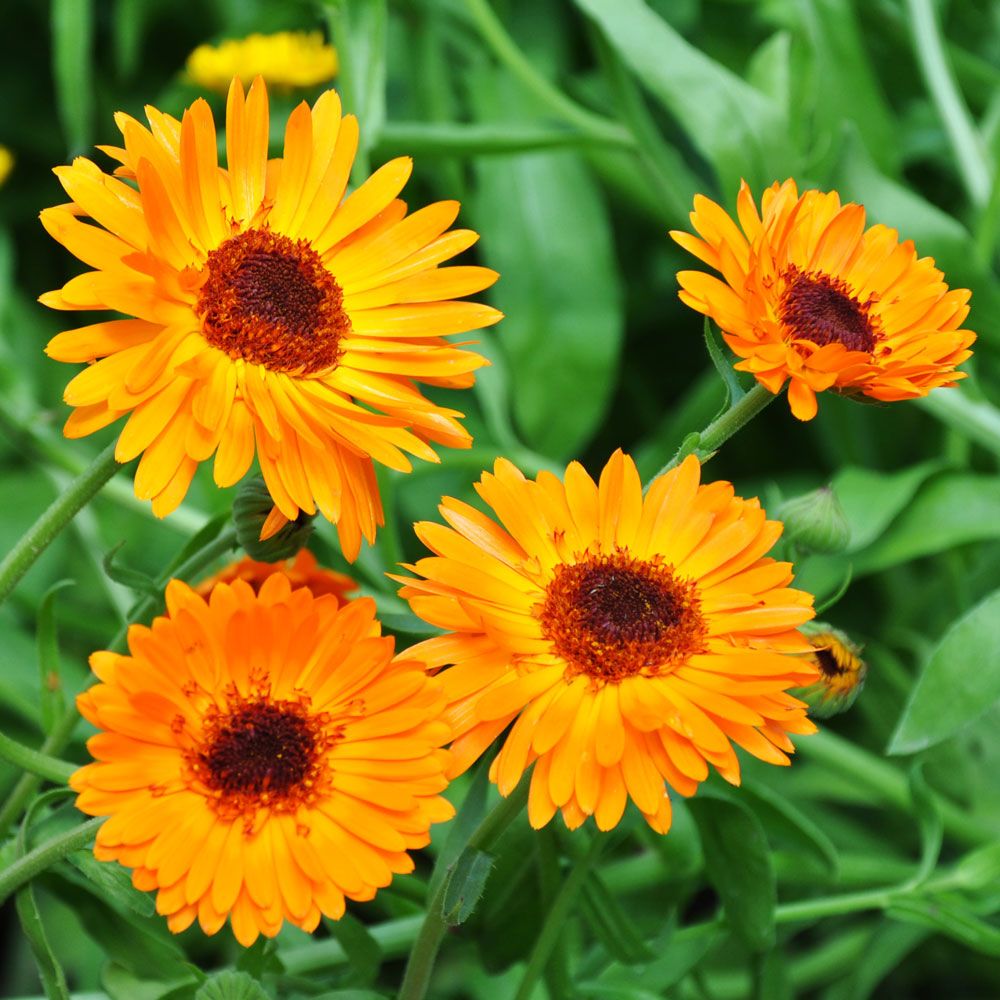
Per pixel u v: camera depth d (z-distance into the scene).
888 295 0.78
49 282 1.22
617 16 0.93
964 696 0.84
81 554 1.03
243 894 0.73
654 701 0.74
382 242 0.78
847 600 1.03
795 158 0.94
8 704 0.93
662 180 0.96
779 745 0.74
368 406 0.81
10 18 1.23
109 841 0.72
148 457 0.74
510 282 1.01
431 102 1.06
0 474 1.07
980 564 0.98
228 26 1.16
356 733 0.74
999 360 0.95
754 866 0.81
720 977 0.92
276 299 0.76
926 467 0.93
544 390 1.00
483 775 0.77
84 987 0.94
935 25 0.99
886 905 0.84
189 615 0.73
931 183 1.18
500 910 0.83
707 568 0.76
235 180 0.77
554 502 0.76
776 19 1.00
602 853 0.82
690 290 0.75
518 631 0.75
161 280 0.75
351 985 0.82
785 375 0.75
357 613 0.74
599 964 0.85
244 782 0.73
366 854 0.73
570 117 0.96
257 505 0.77
